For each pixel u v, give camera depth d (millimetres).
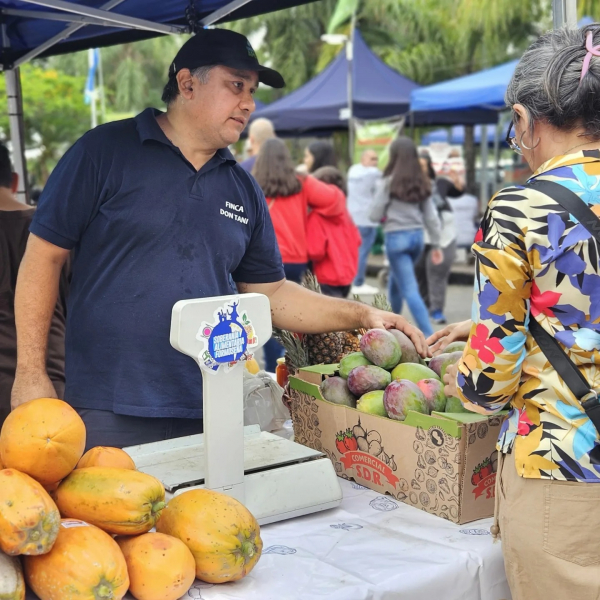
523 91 1253
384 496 1655
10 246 2648
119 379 1913
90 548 1110
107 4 2633
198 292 1941
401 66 17547
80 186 1891
